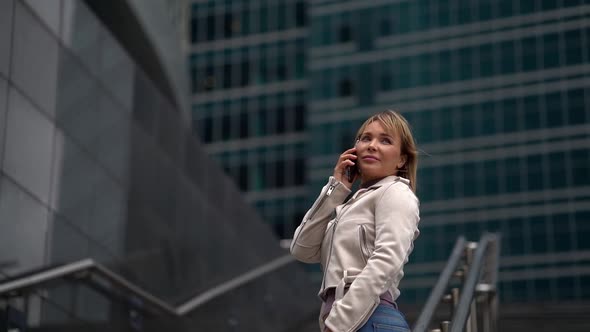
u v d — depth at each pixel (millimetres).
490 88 73062
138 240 12812
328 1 79188
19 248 9742
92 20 12164
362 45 77250
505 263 70062
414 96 74812
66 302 10352
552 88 71562
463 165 72562
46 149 10641
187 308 13344
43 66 10711
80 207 11258
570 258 68812
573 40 71812
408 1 76562
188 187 15117
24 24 10250
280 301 17812
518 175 71125
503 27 73688
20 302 9430
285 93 80312
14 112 9945
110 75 12680
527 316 17328
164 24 20641
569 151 70312
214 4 83938
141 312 12172
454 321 6773
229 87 81812
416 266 71938
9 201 9656
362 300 4527
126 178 12734
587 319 16891
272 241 19453
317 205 5051
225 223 16625
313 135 77125
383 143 5082
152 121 14008
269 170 79250
